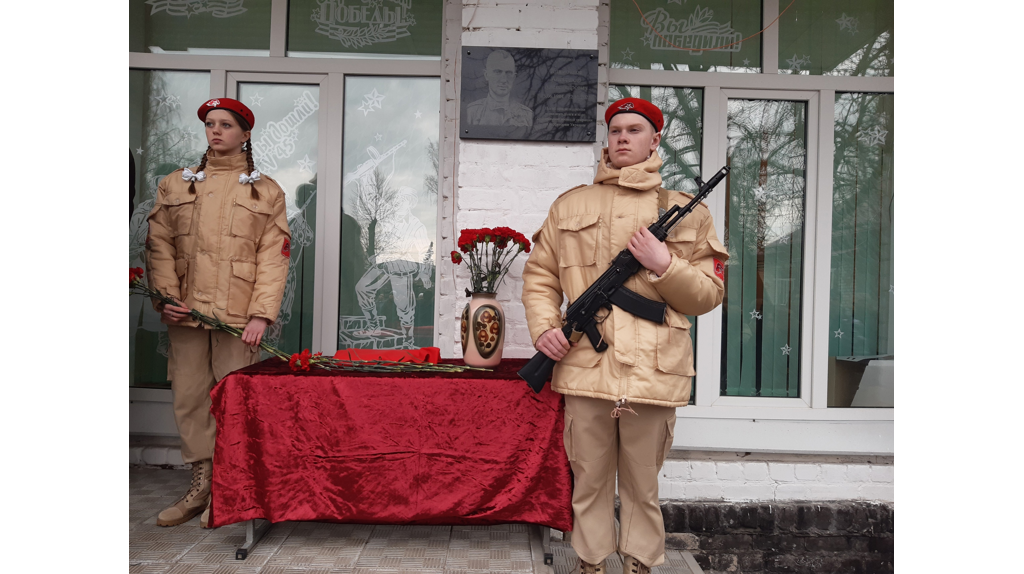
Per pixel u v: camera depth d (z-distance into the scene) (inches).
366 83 112.6
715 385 107.1
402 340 112.8
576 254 69.5
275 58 111.0
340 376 75.2
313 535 83.0
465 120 94.7
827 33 108.0
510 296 95.8
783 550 94.3
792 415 105.3
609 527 71.4
